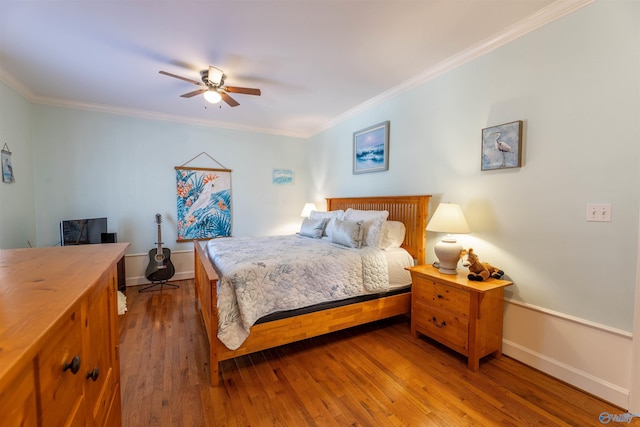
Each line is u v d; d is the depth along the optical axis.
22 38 2.16
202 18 1.94
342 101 3.58
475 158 2.41
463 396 1.78
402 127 3.16
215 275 1.96
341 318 2.42
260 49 2.34
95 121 3.71
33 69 2.67
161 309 3.15
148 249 4.07
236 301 1.99
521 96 2.09
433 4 1.82
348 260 2.50
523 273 2.11
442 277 2.28
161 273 3.83
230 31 2.09
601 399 1.73
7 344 0.43
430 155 2.83
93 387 0.86
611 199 1.69
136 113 3.91
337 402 1.73
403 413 1.64
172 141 4.18
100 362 0.94
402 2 1.80
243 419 1.59
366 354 2.27
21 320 0.52
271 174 4.96
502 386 1.87
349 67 2.68
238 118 4.30
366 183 3.73
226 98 2.77
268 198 4.95
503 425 1.54
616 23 1.65
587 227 1.79
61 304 0.61
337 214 3.63
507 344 2.21
